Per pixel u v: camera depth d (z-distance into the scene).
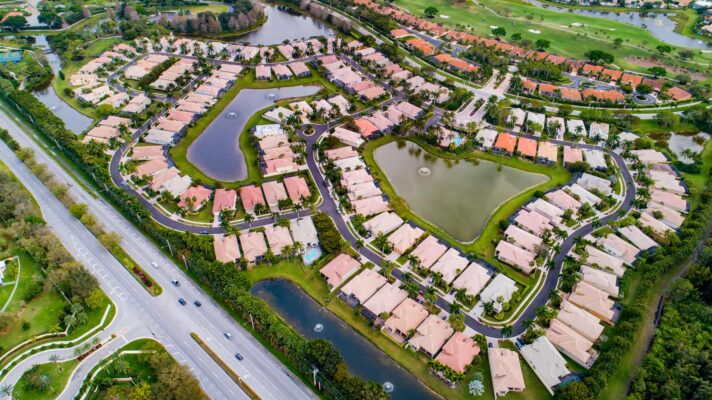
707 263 174.00
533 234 194.88
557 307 164.38
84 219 189.62
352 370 144.88
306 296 168.88
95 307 157.00
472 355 145.38
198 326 155.00
